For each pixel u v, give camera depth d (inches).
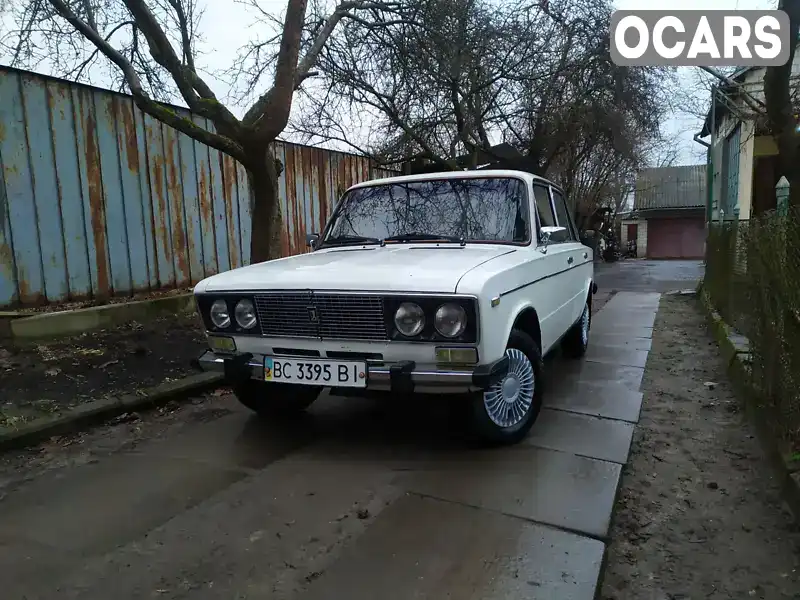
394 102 405.7
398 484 122.3
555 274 174.7
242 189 333.7
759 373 150.3
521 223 161.3
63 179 248.7
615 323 325.4
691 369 217.6
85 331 241.3
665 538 104.2
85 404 164.7
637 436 151.9
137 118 276.8
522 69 457.1
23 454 142.0
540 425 156.8
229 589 88.2
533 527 103.3
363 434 154.0
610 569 95.3
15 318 219.6
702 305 361.7
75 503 116.7
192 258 307.1
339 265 136.3
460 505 112.3
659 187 1349.7
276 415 170.7
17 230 233.9
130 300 272.4
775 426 133.4
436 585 87.6
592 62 480.1
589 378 205.6
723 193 644.7
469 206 167.0
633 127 602.9
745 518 110.4
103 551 99.2
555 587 86.5
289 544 100.3
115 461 137.9
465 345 116.8
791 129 291.4
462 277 117.3
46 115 241.4
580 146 721.6
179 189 298.5
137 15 212.2
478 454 137.5
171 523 108.3
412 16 310.5
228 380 140.3
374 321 121.9
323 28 285.0
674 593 89.0
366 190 184.5
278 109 221.1
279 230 258.5
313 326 128.4
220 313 140.1
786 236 129.3
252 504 115.2
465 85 435.2
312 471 130.5
